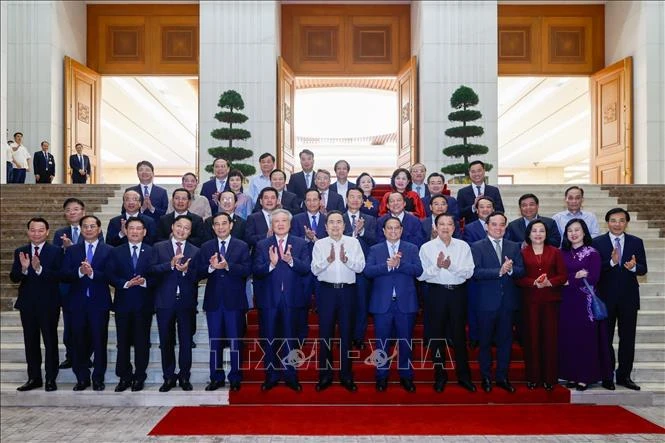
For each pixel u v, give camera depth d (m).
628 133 13.12
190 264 5.33
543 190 9.48
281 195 6.59
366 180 6.77
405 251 5.30
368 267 5.27
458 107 11.05
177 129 22.73
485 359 5.27
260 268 5.24
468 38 12.95
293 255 5.34
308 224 5.96
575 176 31.50
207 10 13.02
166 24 14.66
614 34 14.10
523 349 5.37
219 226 5.26
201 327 6.29
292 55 14.52
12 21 12.93
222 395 5.25
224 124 12.88
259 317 5.41
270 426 4.69
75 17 14.09
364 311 5.66
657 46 12.70
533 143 24.66
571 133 22.73
